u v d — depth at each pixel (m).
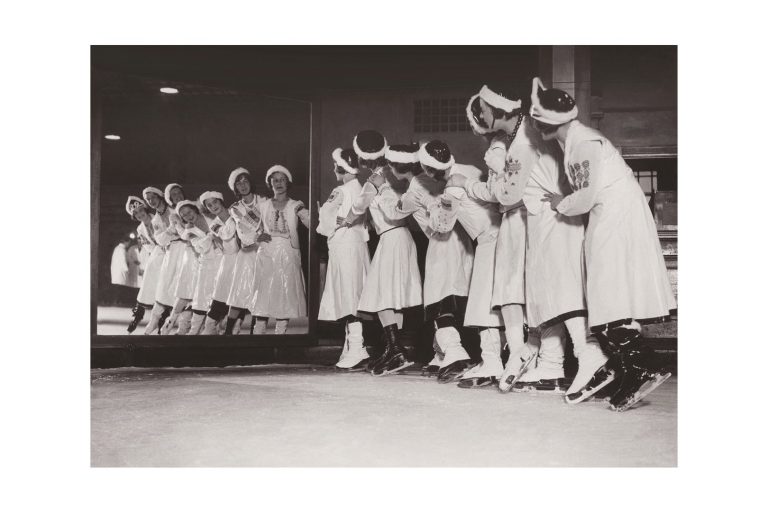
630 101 7.19
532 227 4.60
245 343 6.99
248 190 7.50
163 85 7.30
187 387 5.16
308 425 3.72
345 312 6.48
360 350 6.55
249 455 3.20
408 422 3.78
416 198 5.76
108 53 6.78
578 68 6.21
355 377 5.88
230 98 7.52
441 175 5.39
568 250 4.49
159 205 7.38
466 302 5.72
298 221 7.54
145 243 7.32
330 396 4.68
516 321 4.89
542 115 4.23
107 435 3.55
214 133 7.52
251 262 7.49
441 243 5.72
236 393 4.83
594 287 4.11
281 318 7.47
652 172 7.40
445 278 5.66
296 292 7.49
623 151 7.20
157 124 7.44
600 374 4.30
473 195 5.02
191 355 6.89
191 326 7.41
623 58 7.18
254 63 7.48
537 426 3.65
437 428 3.62
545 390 4.75
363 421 3.81
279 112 7.59
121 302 7.23
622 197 4.12
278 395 4.73
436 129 7.86
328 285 6.61
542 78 6.27
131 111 7.41
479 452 3.18
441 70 7.64
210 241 7.41
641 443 3.31
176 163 7.46
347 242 6.52
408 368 6.64
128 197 7.37
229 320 7.47
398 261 6.15
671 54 7.12
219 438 3.47
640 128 7.18
